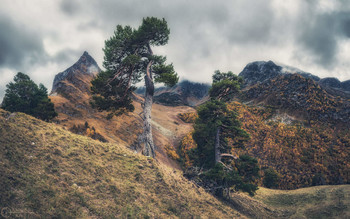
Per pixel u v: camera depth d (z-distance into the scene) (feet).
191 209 46.09
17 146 37.27
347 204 87.51
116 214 32.22
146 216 34.76
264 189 144.05
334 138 342.44
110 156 51.72
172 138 377.71
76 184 34.78
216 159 90.48
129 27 80.38
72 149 45.29
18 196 26.55
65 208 28.14
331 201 94.53
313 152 298.97
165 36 85.25
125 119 282.36
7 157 33.04
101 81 73.61
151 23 76.69
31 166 33.81
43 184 30.60
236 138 95.45
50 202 27.81
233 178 75.87
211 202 60.29
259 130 346.95
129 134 251.60
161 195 45.03
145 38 81.76
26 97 164.25
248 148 289.74
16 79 166.20
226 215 54.90
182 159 283.79
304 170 260.01
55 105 223.30
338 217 80.94
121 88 78.38
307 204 99.81
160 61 83.15
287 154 286.66
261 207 93.91
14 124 44.55
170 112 619.67
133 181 44.83
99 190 36.22
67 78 307.58
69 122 201.98
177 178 64.49
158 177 51.88
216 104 96.22
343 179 249.14
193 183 72.23
